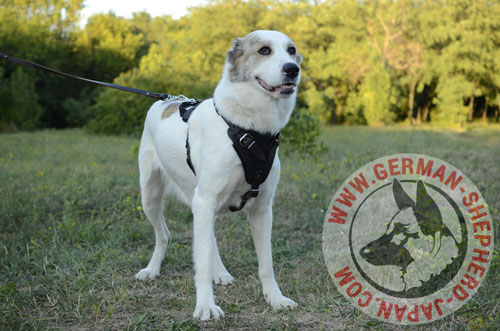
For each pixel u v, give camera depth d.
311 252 3.98
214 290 3.33
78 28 29.97
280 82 2.62
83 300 2.95
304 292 3.19
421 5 29.27
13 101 19.56
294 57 2.87
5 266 3.56
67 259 3.71
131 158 9.39
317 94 30.73
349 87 32.59
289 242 4.28
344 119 33.09
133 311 2.90
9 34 23.06
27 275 3.50
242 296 3.16
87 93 26.80
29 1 28.94
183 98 3.75
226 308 2.93
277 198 5.64
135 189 6.03
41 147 11.66
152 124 3.54
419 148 11.48
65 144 12.82
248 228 4.54
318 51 31.73
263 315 2.84
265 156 2.81
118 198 5.59
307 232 4.61
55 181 6.49
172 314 2.86
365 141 13.80
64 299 3.00
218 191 2.82
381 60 29.84
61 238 4.22
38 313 2.87
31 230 4.48
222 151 2.76
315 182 6.40
